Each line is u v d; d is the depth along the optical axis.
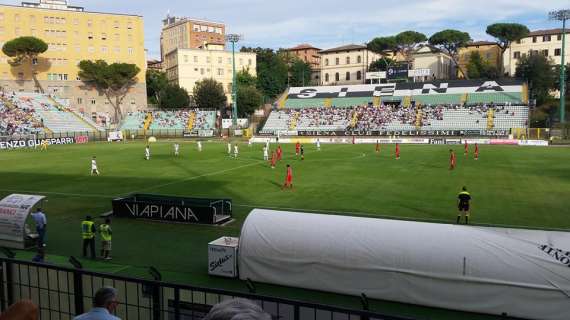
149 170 46.44
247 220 16.28
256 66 147.25
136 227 24.59
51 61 111.75
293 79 144.12
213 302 12.58
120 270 17.36
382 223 14.79
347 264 14.41
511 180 37.34
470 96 98.62
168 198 27.42
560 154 56.44
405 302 13.89
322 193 33.25
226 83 141.50
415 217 25.83
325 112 102.62
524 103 90.88
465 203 24.19
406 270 13.76
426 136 84.69
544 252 12.70
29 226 24.91
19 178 41.62
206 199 26.45
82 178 41.47
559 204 28.28
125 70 112.31
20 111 93.38
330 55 145.50
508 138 78.56
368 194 32.59
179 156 60.31
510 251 12.97
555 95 105.88
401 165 48.19
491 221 24.59
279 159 54.91
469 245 13.34
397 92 106.38
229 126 107.94
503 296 12.88
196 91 117.44
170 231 23.70
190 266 18.28
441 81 106.56
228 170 45.97
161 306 9.30
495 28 117.31
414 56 125.50
